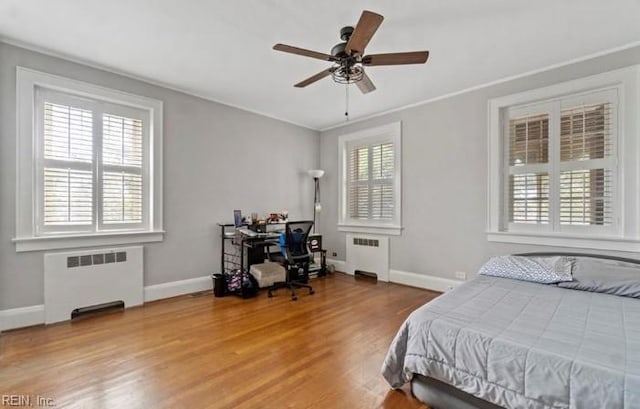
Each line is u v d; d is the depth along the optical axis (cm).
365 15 170
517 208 336
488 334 156
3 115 264
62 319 289
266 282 393
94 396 177
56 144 295
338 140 525
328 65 305
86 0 207
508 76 330
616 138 275
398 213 437
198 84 356
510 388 139
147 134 354
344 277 480
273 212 480
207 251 401
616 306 197
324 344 247
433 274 402
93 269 307
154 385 188
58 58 289
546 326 165
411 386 180
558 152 308
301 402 174
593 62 283
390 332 271
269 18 227
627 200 268
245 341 251
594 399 119
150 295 350
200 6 213
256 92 379
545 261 271
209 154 402
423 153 411
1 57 262
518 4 210
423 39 255
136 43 265
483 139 354
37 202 285
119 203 334
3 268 264
